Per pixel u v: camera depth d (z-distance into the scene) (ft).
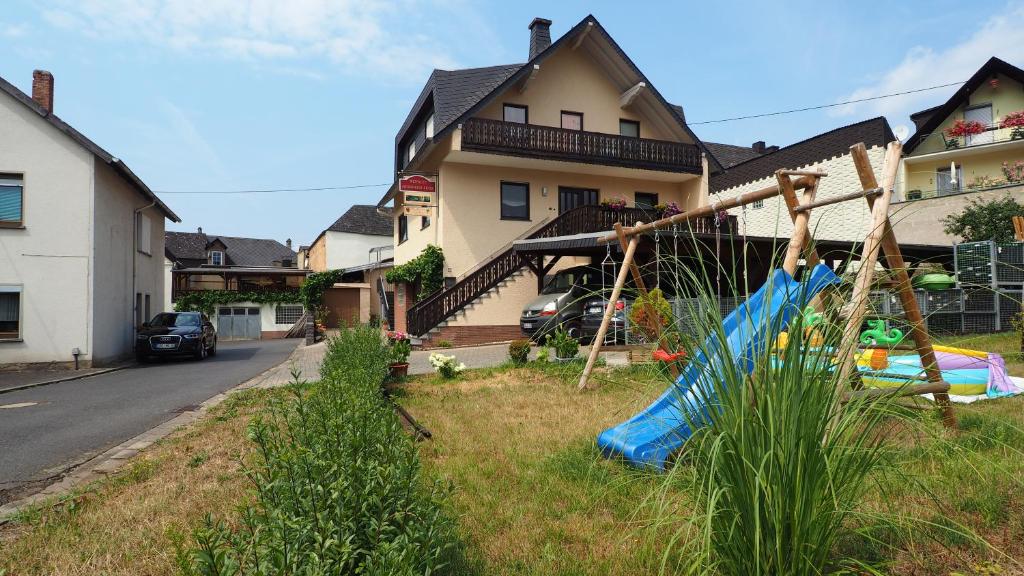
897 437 10.30
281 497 6.85
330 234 153.07
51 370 52.65
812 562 7.32
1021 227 46.62
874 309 10.73
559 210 70.64
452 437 18.21
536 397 25.18
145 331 61.05
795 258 14.96
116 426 25.20
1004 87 81.51
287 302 122.62
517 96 69.00
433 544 7.10
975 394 21.11
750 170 90.68
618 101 73.67
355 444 7.81
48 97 64.49
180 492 13.99
